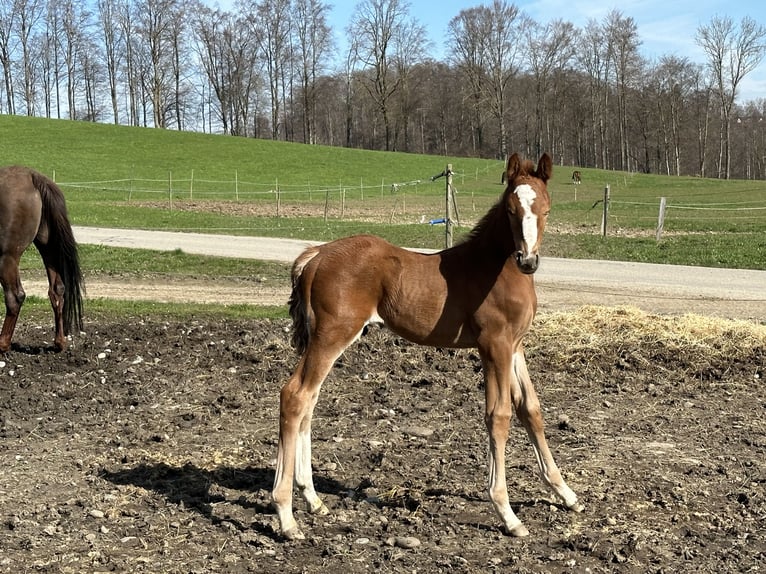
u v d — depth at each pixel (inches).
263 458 242.8
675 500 206.1
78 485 220.8
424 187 1974.7
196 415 282.7
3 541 183.2
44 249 367.2
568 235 871.1
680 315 422.3
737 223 1056.8
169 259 681.6
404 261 193.3
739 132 3754.9
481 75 3218.5
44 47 3110.2
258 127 3941.9
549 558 174.7
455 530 190.7
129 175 1852.9
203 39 3348.9
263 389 315.9
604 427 268.5
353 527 193.2
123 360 354.9
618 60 3363.7
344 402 298.4
